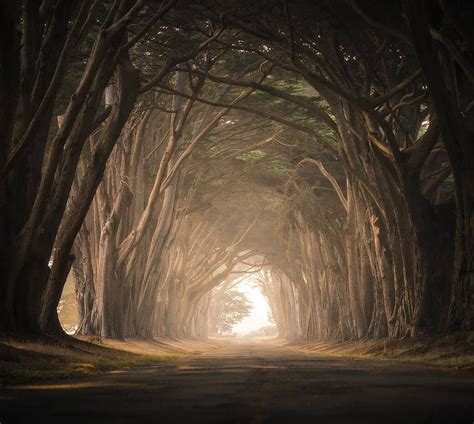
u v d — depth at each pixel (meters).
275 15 27.83
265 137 48.25
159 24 29.06
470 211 23.02
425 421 5.14
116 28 21.30
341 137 32.31
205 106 41.66
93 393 8.34
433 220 27.39
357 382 9.89
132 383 10.25
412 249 28.75
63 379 11.71
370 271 41.41
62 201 22.56
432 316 26.91
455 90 25.19
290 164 52.69
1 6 18.48
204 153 46.66
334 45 29.17
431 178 32.03
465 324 23.14
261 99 39.50
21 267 20.77
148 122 42.59
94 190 25.22
